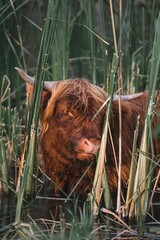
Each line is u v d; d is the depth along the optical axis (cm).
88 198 1442
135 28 2014
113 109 1461
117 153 1491
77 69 2291
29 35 2358
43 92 1498
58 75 1848
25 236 1260
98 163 1383
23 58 1894
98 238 1260
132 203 1376
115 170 1500
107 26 2142
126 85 1931
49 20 1393
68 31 1831
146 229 1319
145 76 1852
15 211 1416
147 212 1396
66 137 1416
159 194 1532
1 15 1712
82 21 2034
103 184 1412
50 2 1374
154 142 1568
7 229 1301
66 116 1414
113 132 1478
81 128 1388
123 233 1288
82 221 1292
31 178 1497
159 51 1305
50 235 1251
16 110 1817
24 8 2178
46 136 1474
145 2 2225
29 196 1509
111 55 1881
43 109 1504
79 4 2094
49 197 1517
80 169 1479
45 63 1393
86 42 2284
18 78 1942
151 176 1374
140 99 1597
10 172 1653
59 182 1528
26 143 1495
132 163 1373
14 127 1680
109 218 1371
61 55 1831
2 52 1902
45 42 1380
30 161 1484
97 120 1388
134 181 1376
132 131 1527
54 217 1377
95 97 1408
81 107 1397
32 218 1372
